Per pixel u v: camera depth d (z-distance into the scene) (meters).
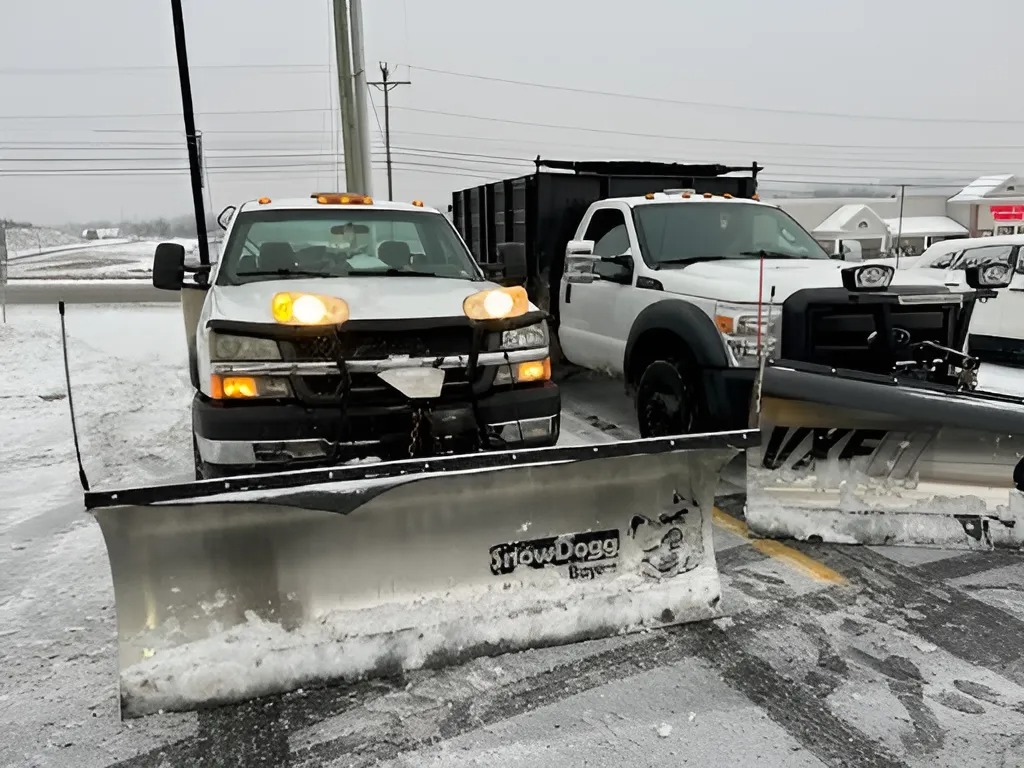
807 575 3.64
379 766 2.36
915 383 3.88
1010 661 2.92
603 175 7.22
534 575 2.95
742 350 4.40
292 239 4.64
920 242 50.41
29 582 3.66
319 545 2.67
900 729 2.52
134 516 2.45
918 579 3.59
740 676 2.82
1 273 13.01
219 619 2.61
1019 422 3.69
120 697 2.49
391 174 42.97
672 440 2.95
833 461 3.94
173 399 7.22
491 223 8.32
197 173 11.12
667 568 3.12
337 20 11.37
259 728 2.54
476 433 3.41
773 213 6.26
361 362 3.26
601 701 2.67
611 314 5.81
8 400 7.48
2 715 2.63
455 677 2.79
